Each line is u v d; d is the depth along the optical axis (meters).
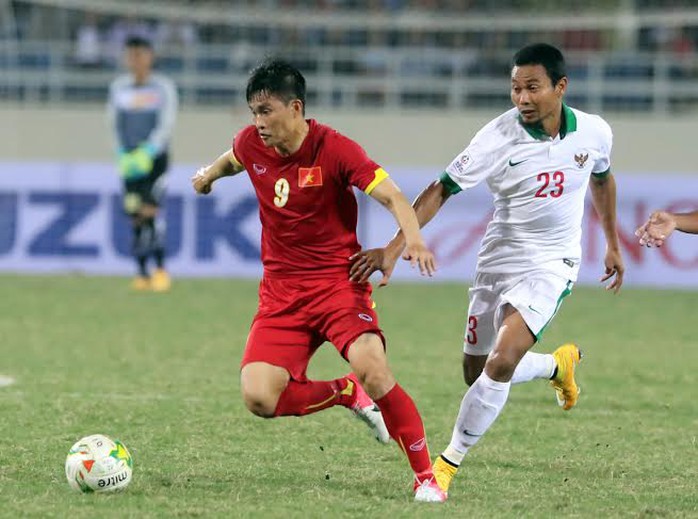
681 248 62.84
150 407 28.31
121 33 83.19
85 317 46.50
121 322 45.22
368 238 62.78
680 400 31.09
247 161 20.09
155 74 78.50
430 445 24.88
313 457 23.05
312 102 77.94
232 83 78.12
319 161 19.45
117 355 37.16
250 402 19.80
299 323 20.06
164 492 19.67
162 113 53.88
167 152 54.66
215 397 29.89
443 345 40.59
